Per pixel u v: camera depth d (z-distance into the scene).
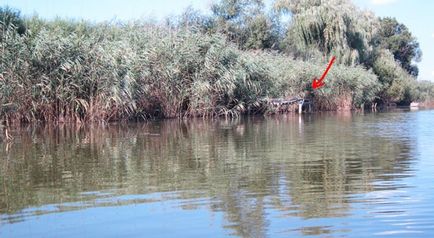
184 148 11.23
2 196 6.32
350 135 14.16
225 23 39.69
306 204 5.77
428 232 4.70
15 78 16.80
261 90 25.89
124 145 11.87
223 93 23.27
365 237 4.59
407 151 10.36
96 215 5.41
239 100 24.67
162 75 21.34
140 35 21.69
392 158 9.37
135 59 19.83
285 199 6.04
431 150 10.46
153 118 21.61
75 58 18.25
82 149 11.10
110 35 21.88
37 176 7.66
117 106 19.06
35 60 17.58
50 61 17.91
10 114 16.67
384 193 6.29
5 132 14.41
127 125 18.23
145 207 5.71
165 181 7.20
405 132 15.12
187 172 7.95
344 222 5.04
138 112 20.59
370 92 36.47
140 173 7.88
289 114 27.75
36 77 17.61
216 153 10.30
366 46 40.78
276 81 27.20
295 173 7.81
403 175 7.53
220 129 16.66
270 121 21.09
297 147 11.28
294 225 4.96
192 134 14.76
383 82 43.81
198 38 22.91
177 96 22.06
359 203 5.80
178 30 23.08
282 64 29.12
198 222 5.11
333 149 10.86
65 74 18.23
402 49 74.81
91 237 4.71
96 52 18.70
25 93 17.22
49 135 14.35
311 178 7.38
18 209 5.68
